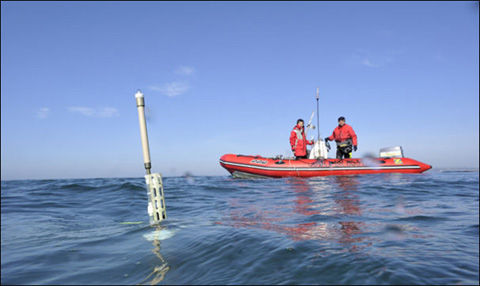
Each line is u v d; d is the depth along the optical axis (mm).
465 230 2451
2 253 2166
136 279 1609
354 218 3018
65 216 3953
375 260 1647
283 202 4508
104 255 2070
